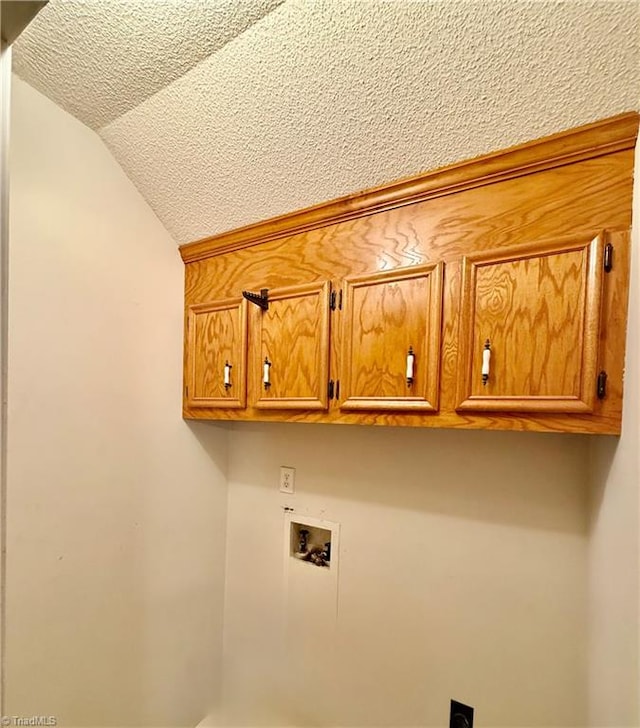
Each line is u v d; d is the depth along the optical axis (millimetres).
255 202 1256
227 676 1734
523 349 853
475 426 909
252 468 1701
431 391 959
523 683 1110
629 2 634
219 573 1733
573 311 803
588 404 777
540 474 1104
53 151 1146
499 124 855
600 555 919
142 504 1415
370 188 1071
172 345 1516
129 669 1373
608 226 778
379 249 1073
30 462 1107
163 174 1296
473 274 917
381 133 957
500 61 760
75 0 829
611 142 776
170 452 1516
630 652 720
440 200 978
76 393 1215
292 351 1219
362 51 824
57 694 1172
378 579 1364
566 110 791
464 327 921
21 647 1093
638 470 692
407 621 1302
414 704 1275
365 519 1399
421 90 851
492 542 1168
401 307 1014
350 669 1409
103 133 1242
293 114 987
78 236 1214
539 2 674
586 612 1029
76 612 1219
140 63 970
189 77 987
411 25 760
